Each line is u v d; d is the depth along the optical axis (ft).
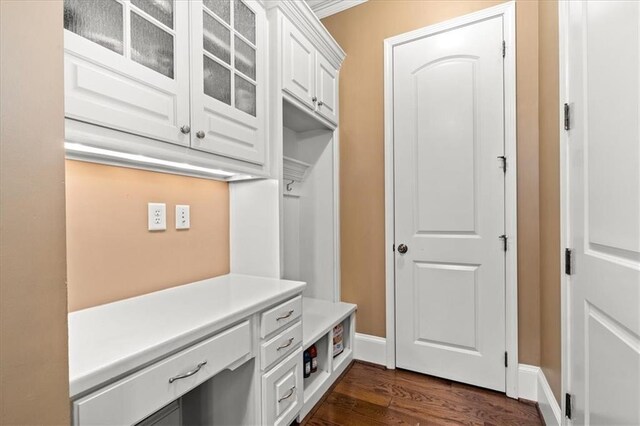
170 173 4.91
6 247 1.56
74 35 2.84
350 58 7.80
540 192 5.70
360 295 7.63
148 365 2.76
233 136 4.67
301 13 5.94
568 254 4.09
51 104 1.77
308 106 6.55
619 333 2.84
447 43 6.66
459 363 6.51
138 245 4.44
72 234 3.71
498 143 6.18
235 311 3.69
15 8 1.62
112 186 4.13
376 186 7.47
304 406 5.31
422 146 6.88
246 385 4.23
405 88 7.09
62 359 1.79
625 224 2.67
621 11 2.72
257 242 5.77
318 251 7.97
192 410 4.68
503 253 6.13
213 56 4.31
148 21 3.49
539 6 5.77
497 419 5.35
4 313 1.55
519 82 6.04
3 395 1.54
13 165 1.60
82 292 3.78
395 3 7.28
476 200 6.37
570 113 4.00
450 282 6.59
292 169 7.63
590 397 3.44
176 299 4.21
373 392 6.19
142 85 3.41
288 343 4.70
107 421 2.43
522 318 6.00
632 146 2.55
